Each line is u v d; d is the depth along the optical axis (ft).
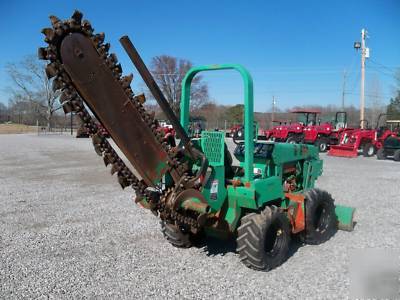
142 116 12.17
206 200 14.03
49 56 10.19
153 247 17.52
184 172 13.51
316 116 82.17
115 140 11.68
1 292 13.17
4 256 16.43
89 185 33.91
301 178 19.77
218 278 14.20
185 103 15.62
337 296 12.92
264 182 14.99
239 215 14.97
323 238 18.31
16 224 21.31
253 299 12.69
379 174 41.24
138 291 13.24
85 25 10.78
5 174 40.83
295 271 14.85
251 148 14.57
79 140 102.47
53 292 13.17
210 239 18.39
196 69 15.14
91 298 12.76
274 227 15.10
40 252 16.93
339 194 29.78
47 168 45.47
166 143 12.98
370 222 21.88
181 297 12.81
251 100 14.29
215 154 14.71
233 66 14.32
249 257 14.30
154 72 142.51
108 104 11.35
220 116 155.33
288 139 77.82
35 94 195.62
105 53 11.21
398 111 136.87
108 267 15.26
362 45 98.48
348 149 62.28
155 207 12.86
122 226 20.85
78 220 22.15
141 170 12.36
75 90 10.78
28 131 171.73
